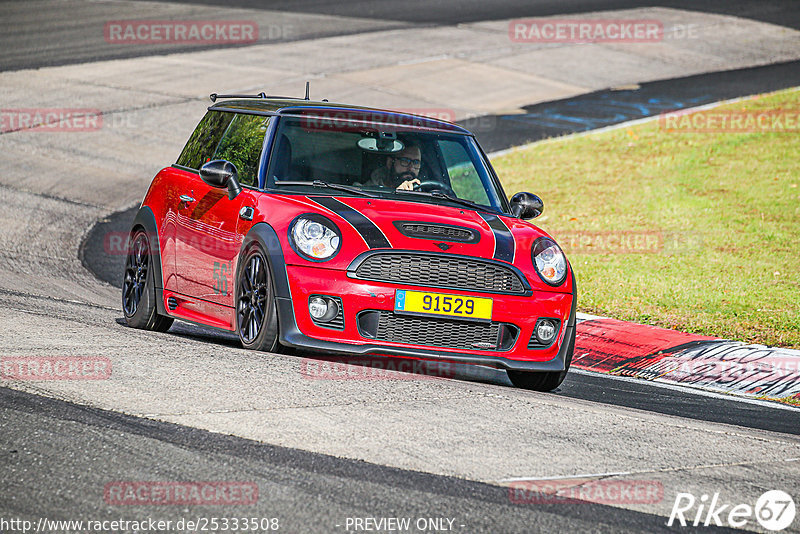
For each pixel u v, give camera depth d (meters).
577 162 60.12
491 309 22.72
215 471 14.92
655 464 16.98
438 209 24.47
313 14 108.38
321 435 16.92
